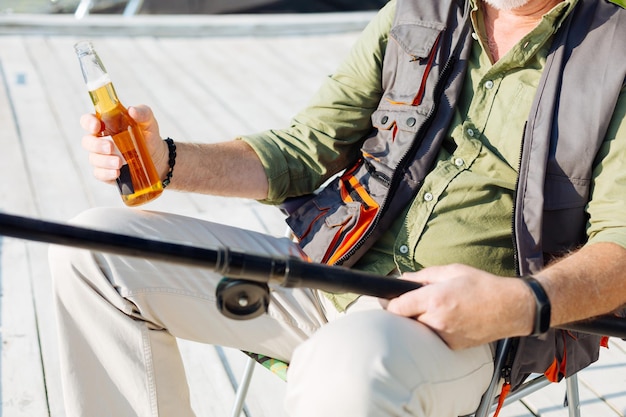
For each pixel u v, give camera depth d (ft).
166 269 5.23
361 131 6.26
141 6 23.54
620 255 4.71
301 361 4.42
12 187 12.00
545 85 5.24
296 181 6.15
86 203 11.59
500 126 5.49
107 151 5.29
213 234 5.74
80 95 15.99
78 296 5.11
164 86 16.76
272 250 5.93
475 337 4.49
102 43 19.51
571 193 5.12
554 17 5.25
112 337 5.15
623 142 5.03
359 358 4.23
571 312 4.49
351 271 4.40
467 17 5.69
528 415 7.54
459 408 4.70
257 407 7.53
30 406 7.44
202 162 5.81
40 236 3.78
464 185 5.43
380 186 5.76
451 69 5.69
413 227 5.53
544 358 4.97
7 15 20.03
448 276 4.55
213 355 8.30
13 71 17.21
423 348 4.42
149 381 5.19
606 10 5.33
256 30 20.66
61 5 22.65
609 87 5.08
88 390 5.23
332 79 6.26
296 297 5.69
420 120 5.65
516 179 5.41
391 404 4.18
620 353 8.44
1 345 8.31
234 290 4.23
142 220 5.44
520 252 5.11
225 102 15.90
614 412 7.54
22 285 9.43
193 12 24.04
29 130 14.20
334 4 24.57
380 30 6.08
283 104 15.89
